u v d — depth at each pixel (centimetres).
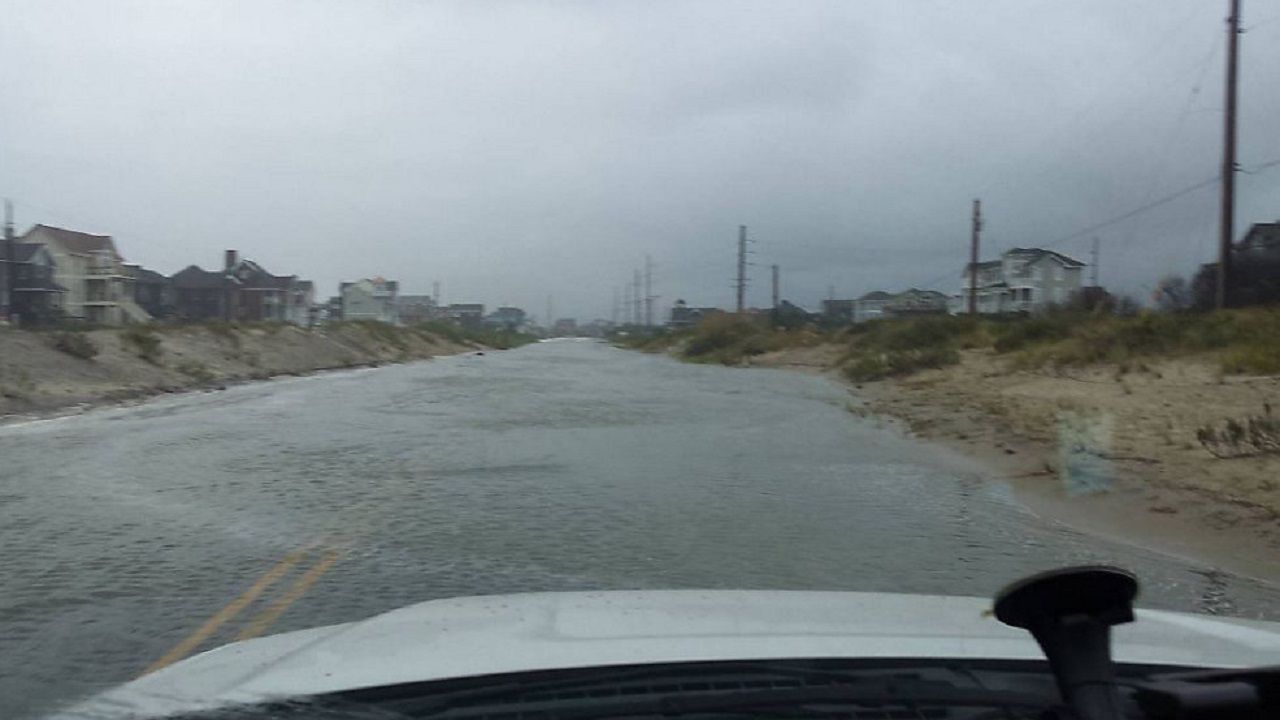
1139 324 3272
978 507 1323
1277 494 1288
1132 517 1245
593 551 1034
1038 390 2819
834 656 332
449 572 944
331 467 1681
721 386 4234
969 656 334
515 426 2419
